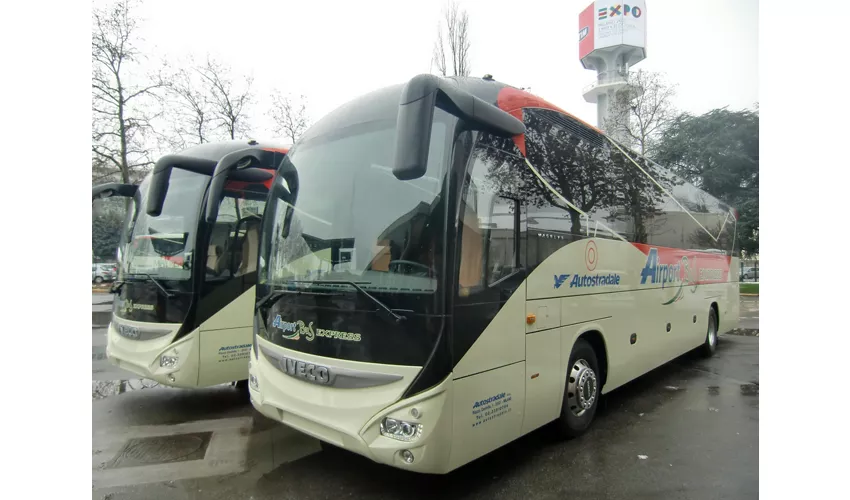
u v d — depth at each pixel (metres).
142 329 5.53
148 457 4.50
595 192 5.17
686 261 7.76
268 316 4.00
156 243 5.73
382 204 3.46
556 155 4.57
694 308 8.09
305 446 4.76
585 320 4.81
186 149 6.11
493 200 3.64
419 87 2.75
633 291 5.89
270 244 4.20
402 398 3.11
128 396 6.56
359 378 3.26
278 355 3.79
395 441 3.10
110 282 25.84
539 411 4.08
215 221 5.09
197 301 5.39
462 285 3.27
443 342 3.10
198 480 4.04
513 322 3.76
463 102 3.12
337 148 3.90
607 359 5.23
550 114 4.60
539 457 4.49
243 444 4.83
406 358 3.13
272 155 6.12
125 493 3.81
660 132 23.73
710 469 4.26
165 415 5.75
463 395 3.25
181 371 5.30
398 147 2.71
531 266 4.02
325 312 3.49
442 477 4.08
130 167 18.45
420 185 3.33
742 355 9.46
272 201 4.39
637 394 6.71
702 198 8.71
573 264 4.64
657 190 6.81
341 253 3.54
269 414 3.92
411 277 3.21
